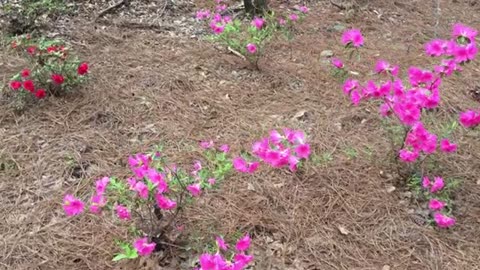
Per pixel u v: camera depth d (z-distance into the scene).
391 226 1.28
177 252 1.18
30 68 1.77
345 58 2.02
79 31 2.06
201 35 2.13
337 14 2.42
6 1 2.18
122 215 1.09
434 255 1.21
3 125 1.55
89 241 1.21
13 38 1.93
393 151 1.44
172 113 1.64
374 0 2.59
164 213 1.22
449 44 1.27
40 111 1.60
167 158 1.44
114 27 2.12
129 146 1.50
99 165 1.42
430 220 1.28
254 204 1.32
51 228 1.24
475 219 1.30
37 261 1.16
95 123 1.58
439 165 1.44
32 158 1.43
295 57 2.01
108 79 1.77
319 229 1.26
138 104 1.67
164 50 1.99
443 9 2.61
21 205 1.30
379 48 2.13
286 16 2.31
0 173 1.38
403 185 1.39
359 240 1.24
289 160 1.12
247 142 1.53
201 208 1.29
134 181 1.05
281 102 1.74
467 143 1.55
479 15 2.59
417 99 1.24
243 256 0.99
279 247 1.21
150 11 2.29
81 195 1.33
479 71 2.02
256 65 1.89
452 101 1.78
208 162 1.43
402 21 2.43
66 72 1.67
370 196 1.36
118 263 1.15
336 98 1.76
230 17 2.21
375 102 1.73
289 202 1.33
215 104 1.70
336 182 1.39
